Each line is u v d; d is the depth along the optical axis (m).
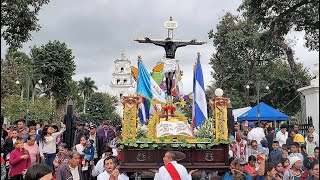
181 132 10.43
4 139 10.27
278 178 8.23
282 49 23.11
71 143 13.17
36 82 45.38
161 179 7.30
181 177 7.32
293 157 8.30
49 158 10.98
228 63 34.62
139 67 11.16
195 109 11.01
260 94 33.94
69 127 13.31
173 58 11.33
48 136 11.05
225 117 10.48
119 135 12.23
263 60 33.31
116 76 91.75
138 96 10.75
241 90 36.47
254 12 20.98
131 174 11.26
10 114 32.69
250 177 8.38
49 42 48.03
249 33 33.09
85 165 10.55
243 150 11.55
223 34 34.56
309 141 11.23
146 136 10.73
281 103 35.66
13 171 8.95
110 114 68.25
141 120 11.44
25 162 9.02
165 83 11.48
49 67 47.22
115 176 7.09
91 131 12.59
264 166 8.36
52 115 37.50
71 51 48.88
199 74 11.11
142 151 10.30
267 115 19.00
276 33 21.08
